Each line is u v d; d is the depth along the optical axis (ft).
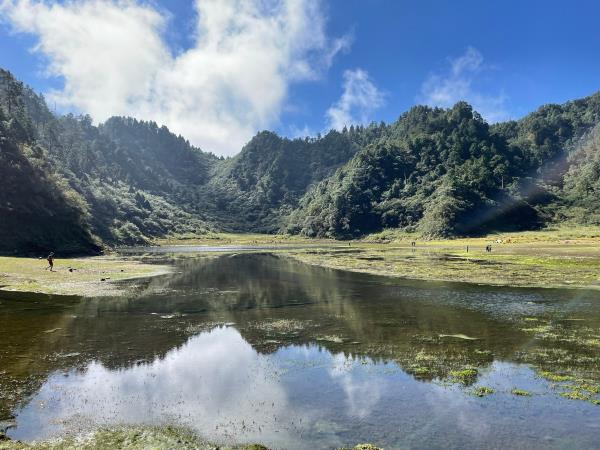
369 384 55.57
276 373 59.88
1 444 38.99
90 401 49.98
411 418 45.70
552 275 162.40
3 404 48.98
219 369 61.67
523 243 404.36
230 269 219.61
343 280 164.55
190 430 42.86
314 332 82.74
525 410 47.50
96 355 67.87
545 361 63.77
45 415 46.14
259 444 40.04
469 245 420.36
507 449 39.45
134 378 57.72
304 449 39.32
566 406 48.44
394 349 70.64
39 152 435.94
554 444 40.32
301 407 48.55
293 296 127.03
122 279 168.14
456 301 113.80
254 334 81.56
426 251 345.72
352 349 71.00
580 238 438.81
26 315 97.09
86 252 342.64
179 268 225.76
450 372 59.62
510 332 80.69
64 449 38.73
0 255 274.16
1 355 67.46
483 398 50.75
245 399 50.85
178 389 53.88
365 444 40.01
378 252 351.67
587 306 104.99
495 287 137.28
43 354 68.28
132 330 84.53
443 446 39.96
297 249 450.30
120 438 40.93
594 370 59.82
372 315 97.91
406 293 128.57
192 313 101.76
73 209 364.38
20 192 315.58
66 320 92.68
